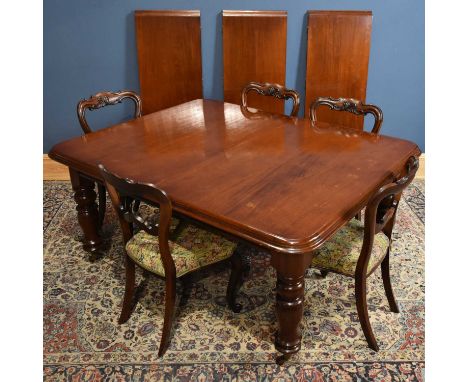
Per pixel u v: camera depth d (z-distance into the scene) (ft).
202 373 6.57
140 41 10.42
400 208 10.25
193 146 7.51
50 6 10.39
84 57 10.96
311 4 10.36
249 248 8.96
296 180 6.40
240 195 6.06
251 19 10.25
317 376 6.50
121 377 6.52
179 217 6.12
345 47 10.22
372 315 7.47
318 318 7.42
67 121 11.66
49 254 8.96
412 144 7.50
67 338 7.15
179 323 7.36
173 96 10.91
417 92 11.05
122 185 5.64
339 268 6.49
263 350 6.90
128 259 6.92
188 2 10.46
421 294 7.86
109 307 7.73
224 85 10.74
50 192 11.02
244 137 7.84
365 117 11.43
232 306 7.45
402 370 6.57
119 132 8.13
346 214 5.68
